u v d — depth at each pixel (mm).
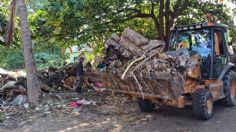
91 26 13102
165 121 8797
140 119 9023
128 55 8664
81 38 13781
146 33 17156
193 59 8727
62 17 12852
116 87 9281
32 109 10102
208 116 8812
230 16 16312
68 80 14102
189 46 9938
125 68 8477
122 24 15203
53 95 11711
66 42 14656
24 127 8391
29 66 10641
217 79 9719
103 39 14906
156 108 10312
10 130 8172
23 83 12258
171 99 8156
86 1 11891
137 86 8633
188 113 9625
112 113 9711
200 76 9016
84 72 13344
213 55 9430
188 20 16500
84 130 8023
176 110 10016
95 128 8180
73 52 23000
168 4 15742
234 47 14555
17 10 12031
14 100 10781
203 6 15969
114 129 8078
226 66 10195
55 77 14148
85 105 10648
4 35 13391
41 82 13250
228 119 8914
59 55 30500
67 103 10930
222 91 9875
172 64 8008
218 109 10117
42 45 16750
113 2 13258
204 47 9602
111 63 8828
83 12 13000
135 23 16266
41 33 13797
